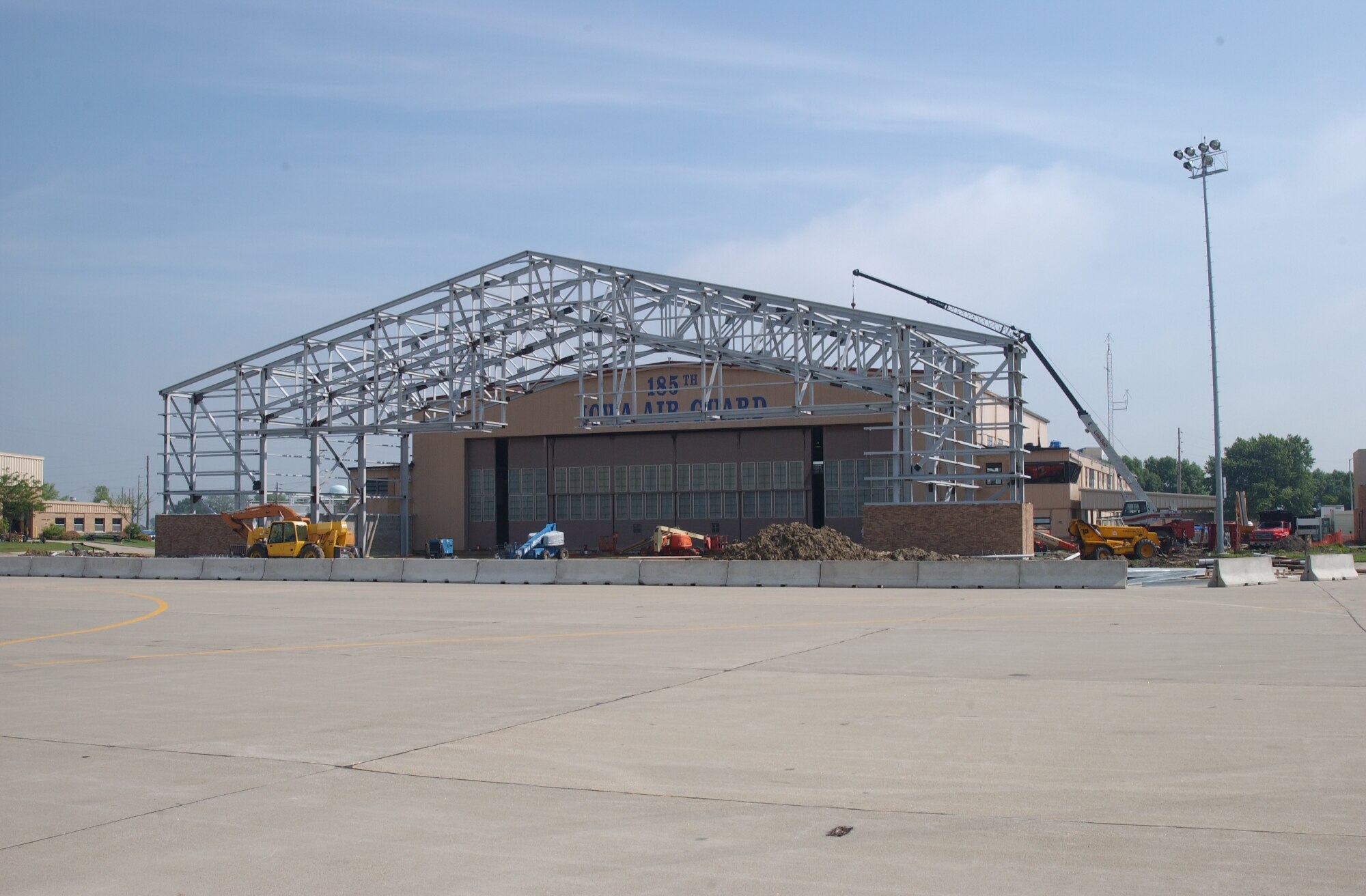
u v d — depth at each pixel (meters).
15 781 9.47
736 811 8.04
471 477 65.19
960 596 29.33
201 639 20.80
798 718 11.50
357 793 8.78
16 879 6.85
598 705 12.56
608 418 47.94
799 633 20.17
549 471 63.56
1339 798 8.09
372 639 20.30
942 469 53.12
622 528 61.75
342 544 50.56
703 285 46.34
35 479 109.06
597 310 48.66
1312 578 34.25
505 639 20.09
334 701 13.22
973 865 6.75
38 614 26.94
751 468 59.44
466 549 64.50
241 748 10.59
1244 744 9.88
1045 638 18.67
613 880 6.60
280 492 56.66
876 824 7.65
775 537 44.94
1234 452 168.00
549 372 55.28
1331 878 6.41
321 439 56.12
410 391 53.50
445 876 6.75
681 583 36.06
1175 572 36.88
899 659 16.12
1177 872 6.55
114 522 120.75
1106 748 9.81
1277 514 79.69
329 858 7.14
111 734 11.45
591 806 8.25
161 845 7.50
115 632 22.31
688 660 16.52
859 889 6.36
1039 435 76.62
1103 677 14.02
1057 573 31.70
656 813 8.01
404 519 62.72
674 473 60.84
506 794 8.66
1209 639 18.19
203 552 56.28
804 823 7.70
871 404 45.69
